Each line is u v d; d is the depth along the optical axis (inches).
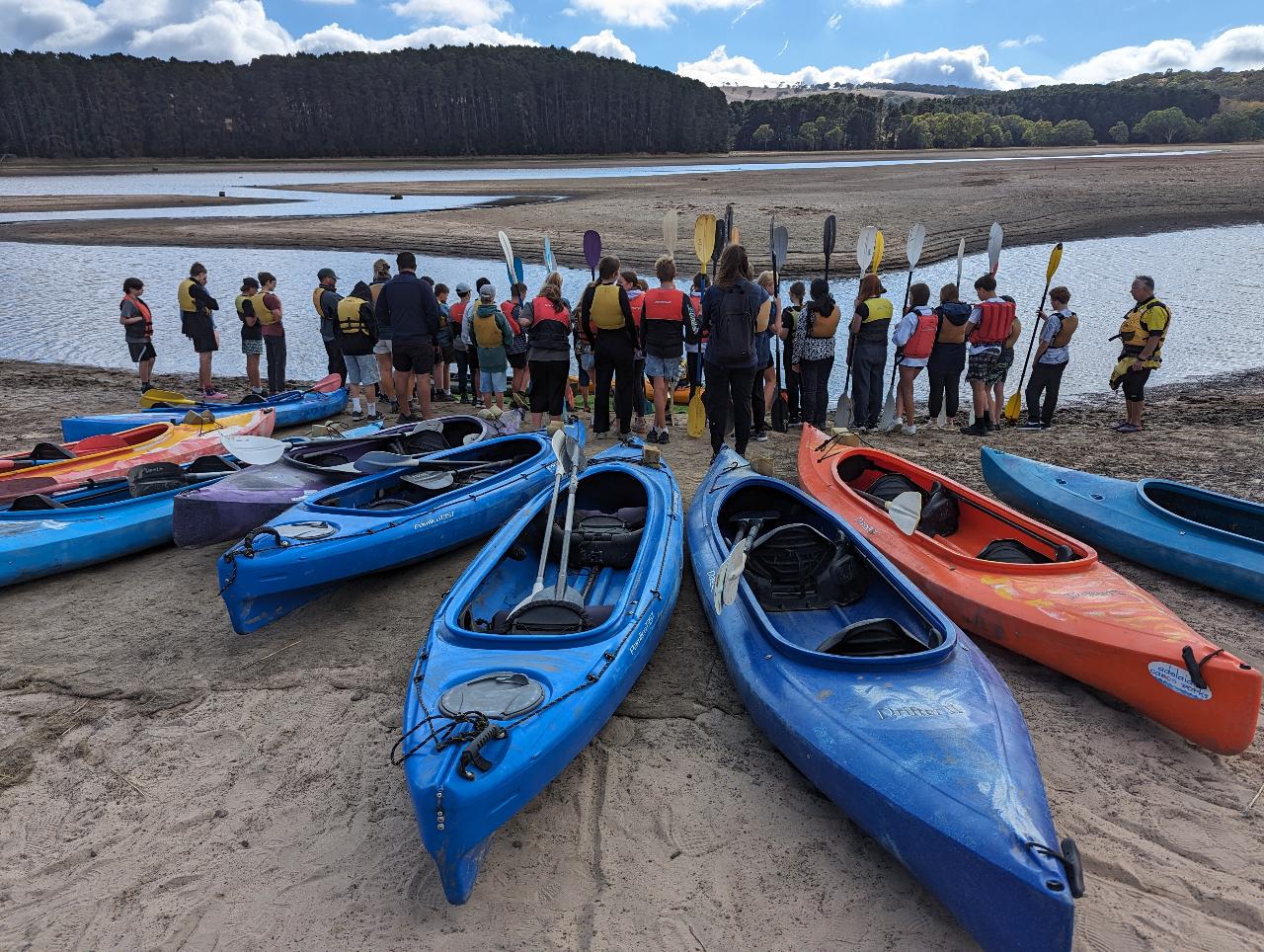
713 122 5344.5
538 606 165.3
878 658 145.4
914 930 117.7
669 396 404.2
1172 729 153.5
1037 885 100.6
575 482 204.2
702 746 159.3
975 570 195.5
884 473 276.1
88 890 127.3
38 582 238.1
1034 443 363.9
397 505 245.4
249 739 163.5
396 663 190.2
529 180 2573.8
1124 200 1391.5
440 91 4722.0
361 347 388.2
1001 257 970.7
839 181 1897.1
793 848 133.4
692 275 876.6
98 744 162.9
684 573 238.4
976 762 120.0
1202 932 115.1
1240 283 812.0
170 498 263.3
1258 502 273.3
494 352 384.5
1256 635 193.6
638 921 119.3
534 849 134.0
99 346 657.0
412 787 114.9
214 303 448.8
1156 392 488.7
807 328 367.9
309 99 4623.5
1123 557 239.3
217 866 131.5
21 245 1234.0
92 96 4284.0
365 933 118.5
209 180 3034.0
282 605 205.9
